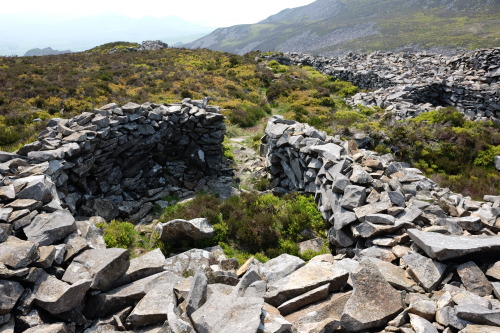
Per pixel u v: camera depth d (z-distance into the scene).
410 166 12.76
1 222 5.13
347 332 3.93
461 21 157.50
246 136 16.59
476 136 13.75
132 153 10.53
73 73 26.78
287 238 8.08
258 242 7.78
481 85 19.27
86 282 4.30
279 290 4.52
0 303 3.72
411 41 121.75
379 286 4.29
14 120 15.85
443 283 4.66
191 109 11.97
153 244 7.61
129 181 10.53
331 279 4.60
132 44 58.09
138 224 8.83
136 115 10.70
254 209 9.05
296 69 34.28
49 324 3.95
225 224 8.24
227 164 12.84
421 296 4.38
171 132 11.59
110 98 20.81
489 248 4.68
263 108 21.33
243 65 34.97
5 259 4.12
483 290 4.39
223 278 5.28
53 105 18.81
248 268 5.84
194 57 39.66
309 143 9.84
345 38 178.00
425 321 3.80
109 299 4.49
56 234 5.04
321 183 8.79
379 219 6.28
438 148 13.26
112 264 4.73
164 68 31.91
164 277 5.03
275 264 5.55
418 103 20.20
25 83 22.33
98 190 9.77
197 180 11.59
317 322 4.01
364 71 28.48
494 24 133.88
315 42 191.75
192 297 4.20
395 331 3.86
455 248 4.70
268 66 35.41
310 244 7.75
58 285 4.19
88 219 8.39
